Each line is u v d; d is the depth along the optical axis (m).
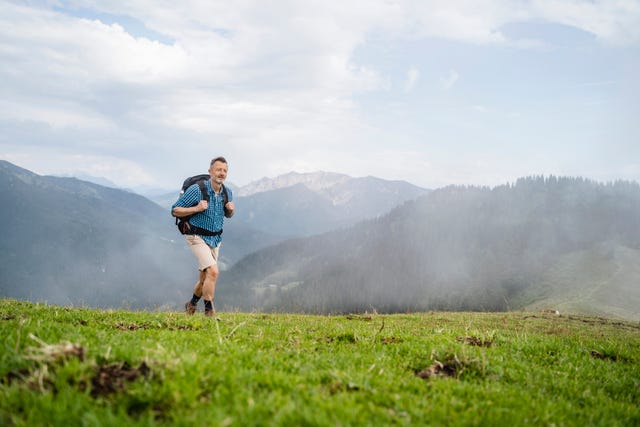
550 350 8.70
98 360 4.37
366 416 3.71
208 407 3.51
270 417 3.39
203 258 10.87
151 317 9.62
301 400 3.79
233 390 3.89
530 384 5.85
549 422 4.36
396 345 7.70
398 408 4.05
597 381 6.62
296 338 8.10
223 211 11.30
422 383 5.16
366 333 9.27
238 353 5.59
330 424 3.30
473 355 6.75
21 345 4.77
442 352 6.75
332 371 5.05
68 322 8.40
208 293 10.95
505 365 6.74
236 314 14.71
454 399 4.55
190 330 8.27
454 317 20.64
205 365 4.52
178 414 3.38
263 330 9.16
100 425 3.06
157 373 4.12
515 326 17.59
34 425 3.03
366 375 5.00
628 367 8.14
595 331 17.69
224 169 10.85
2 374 3.96
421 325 15.73
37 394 3.51
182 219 10.94
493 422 4.04
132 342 5.64
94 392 3.74
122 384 3.89
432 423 3.77
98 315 9.55
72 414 3.18
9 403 3.35
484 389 5.18
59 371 3.84
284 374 4.69
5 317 8.20
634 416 5.04
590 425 4.47
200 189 10.66
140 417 3.25
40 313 9.27
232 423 3.15
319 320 15.12
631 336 16.52
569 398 5.60
